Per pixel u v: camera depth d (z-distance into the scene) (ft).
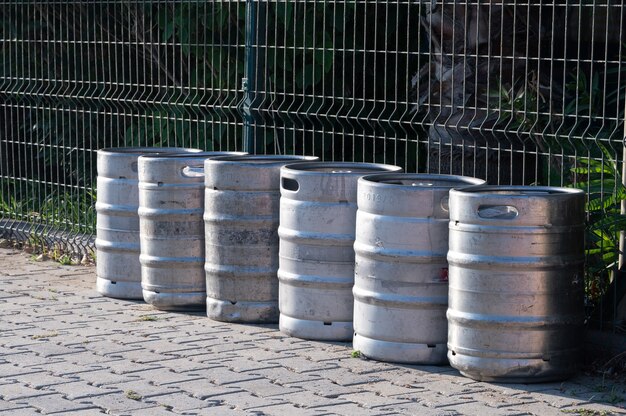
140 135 36.63
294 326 25.70
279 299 26.20
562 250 21.65
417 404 20.80
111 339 25.79
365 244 23.59
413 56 35.68
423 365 23.48
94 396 21.35
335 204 24.85
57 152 38.34
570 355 22.20
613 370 23.20
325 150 33.86
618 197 24.62
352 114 31.55
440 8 27.81
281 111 31.12
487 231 21.49
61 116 40.50
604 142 26.63
